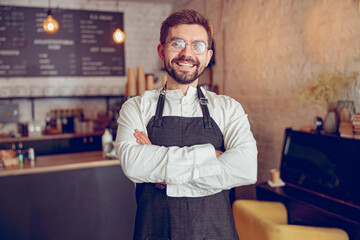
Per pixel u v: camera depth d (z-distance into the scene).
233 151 1.14
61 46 4.80
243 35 3.58
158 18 5.30
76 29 4.85
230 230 1.15
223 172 1.09
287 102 2.94
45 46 4.72
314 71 2.60
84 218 2.83
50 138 4.54
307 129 2.43
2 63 4.57
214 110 1.22
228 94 3.94
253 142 1.20
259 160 3.40
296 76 2.80
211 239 1.11
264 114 3.28
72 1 4.82
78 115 4.89
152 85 3.54
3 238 2.59
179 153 1.06
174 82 1.23
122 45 5.10
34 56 4.69
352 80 2.25
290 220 2.21
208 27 1.19
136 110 1.23
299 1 2.73
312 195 2.23
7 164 2.72
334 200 2.08
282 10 2.95
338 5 2.35
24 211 2.64
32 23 4.64
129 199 2.99
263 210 2.19
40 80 4.77
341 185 2.03
